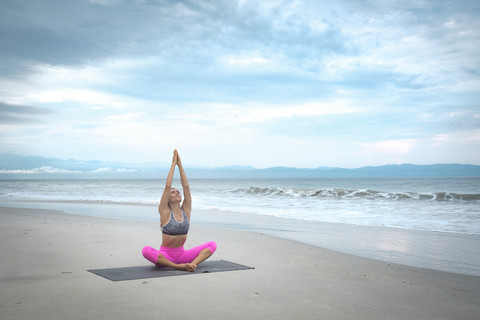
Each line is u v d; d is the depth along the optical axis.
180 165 5.89
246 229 12.30
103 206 21.42
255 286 4.61
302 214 17.12
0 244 7.51
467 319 3.66
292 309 3.72
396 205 20.98
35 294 4.07
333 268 6.24
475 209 18.48
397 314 3.72
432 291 4.87
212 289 4.39
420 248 8.89
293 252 7.83
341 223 13.88
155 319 3.29
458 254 8.19
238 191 34.50
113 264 5.84
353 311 3.75
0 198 29.31
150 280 4.78
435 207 19.66
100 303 3.75
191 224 13.41
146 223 12.85
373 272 6.07
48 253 6.69
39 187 54.44
